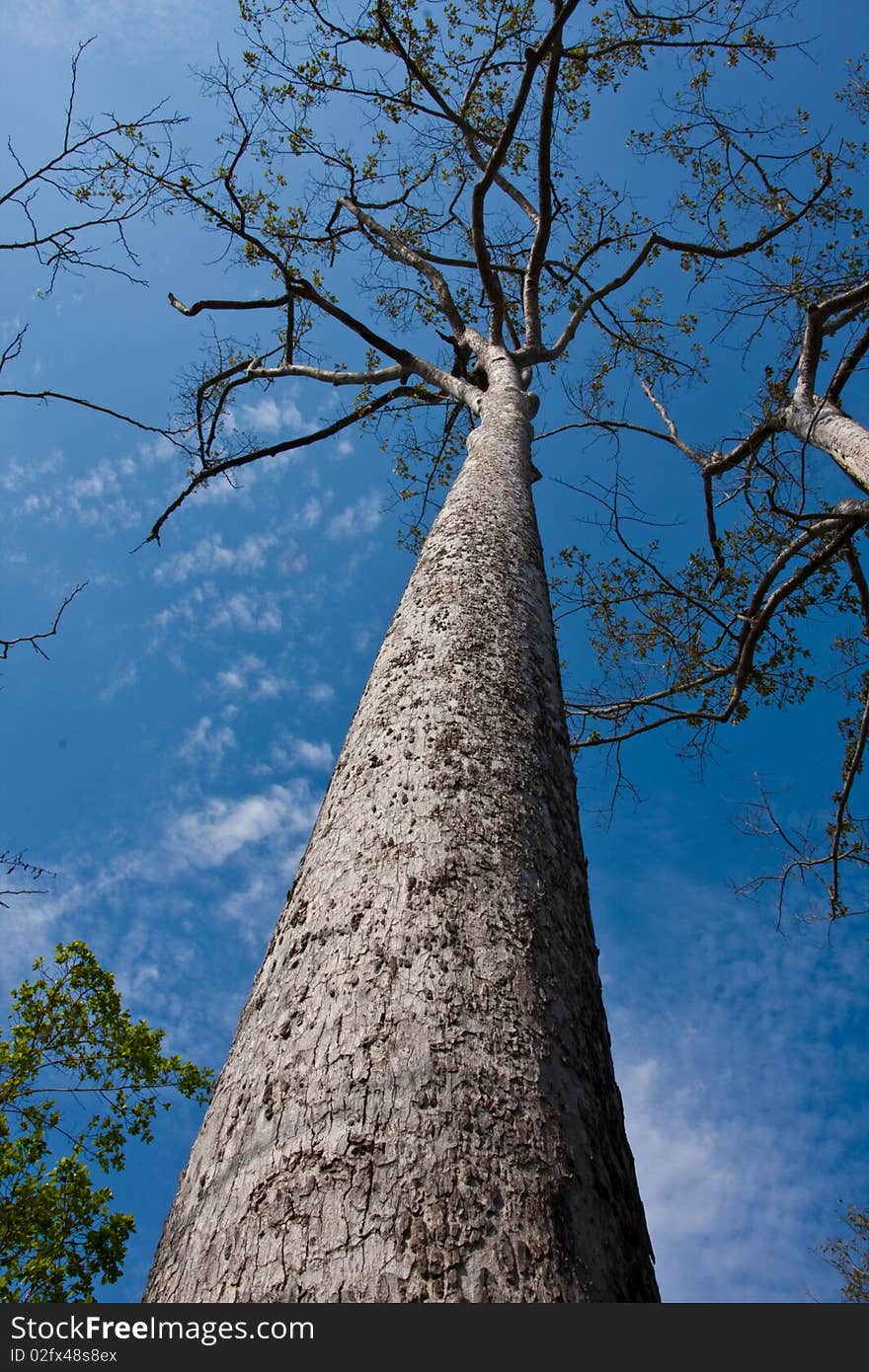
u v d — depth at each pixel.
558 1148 1.36
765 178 8.60
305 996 1.58
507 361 6.72
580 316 9.05
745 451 8.07
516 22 8.59
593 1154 1.42
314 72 8.26
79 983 7.73
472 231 6.79
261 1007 1.67
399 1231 1.17
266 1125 1.38
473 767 2.10
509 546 3.37
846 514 6.65
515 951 1.66
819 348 7.30
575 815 2.33
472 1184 1.24
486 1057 1.43
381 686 2.54
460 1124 1.31
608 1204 1.37
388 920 1.67
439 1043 1.43
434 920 1.66
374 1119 1.31
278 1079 1.44
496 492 3.89
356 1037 1.45
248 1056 1.58
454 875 1.77
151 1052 7.72
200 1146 1.51
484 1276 1.14
